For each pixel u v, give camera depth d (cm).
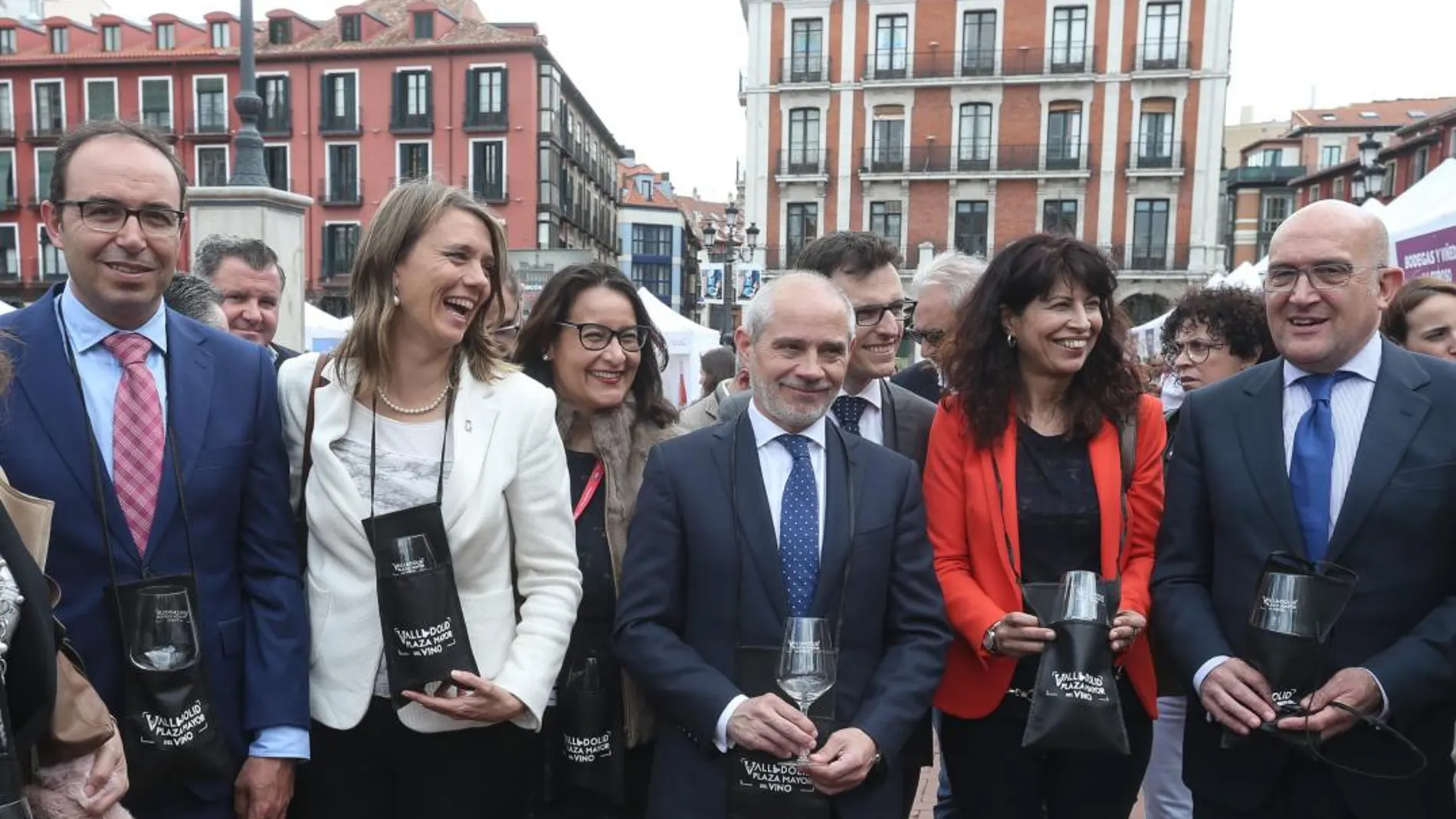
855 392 288
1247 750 217
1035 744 211
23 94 3550
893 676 212
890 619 224
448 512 205
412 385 214
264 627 201
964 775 243
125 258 186
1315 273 209
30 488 181
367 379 209
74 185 184
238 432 203
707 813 207
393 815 218
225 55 3472
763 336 220
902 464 231
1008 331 247
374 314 207
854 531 217
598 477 250
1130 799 239
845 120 3127
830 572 214
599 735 228
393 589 192
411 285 203
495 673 209
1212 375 340
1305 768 211
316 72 3481
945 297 334
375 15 3647
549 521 219
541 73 3469
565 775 229
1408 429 206
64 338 191
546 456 220
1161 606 229
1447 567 204
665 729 220
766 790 194
